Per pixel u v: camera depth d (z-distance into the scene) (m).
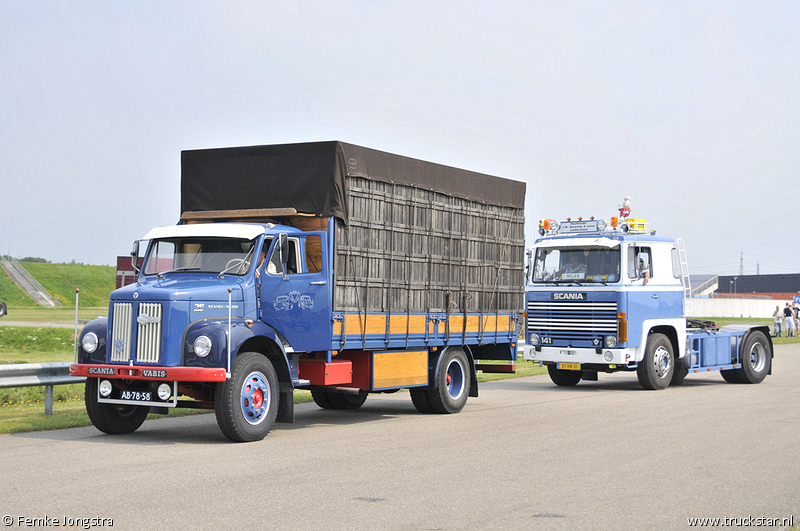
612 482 8.19
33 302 90.38
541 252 19.39
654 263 18.89
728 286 125.25
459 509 6.99
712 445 10.49
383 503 7.18
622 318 18.03
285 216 12.29
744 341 20.72
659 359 18.81
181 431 11.74
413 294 13.61
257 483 7.97
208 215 12.64
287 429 12.09
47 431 11.63
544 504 7.21
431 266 14.05
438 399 14.06
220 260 11.50
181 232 11.78
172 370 10.23
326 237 11.95
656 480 8.30
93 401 10.99
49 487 7.68
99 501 7.13
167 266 11.77
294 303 11.68
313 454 9.70
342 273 12.16
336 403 15.12
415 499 7.36
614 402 15.85
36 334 37.41
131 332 10.59
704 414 13.82
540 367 24.98
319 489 7.73
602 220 18.91
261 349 11.53
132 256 12.02
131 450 9.89
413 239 13.63
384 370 12.95
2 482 7.89
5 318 53.78
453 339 14.49
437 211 14.26
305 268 11.95
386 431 11.83
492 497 7.46
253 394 10.78
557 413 14.05
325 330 11.89
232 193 12.80
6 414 13.25
